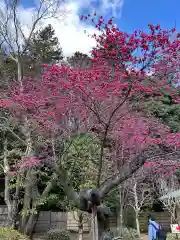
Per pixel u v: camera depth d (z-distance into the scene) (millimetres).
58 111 5730
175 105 10812
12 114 6922
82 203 4785
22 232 9367
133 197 11109
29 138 7406
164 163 5953
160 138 5965
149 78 4637
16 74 10086
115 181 4766
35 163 6969
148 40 4094
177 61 4309
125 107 5215
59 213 13328
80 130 6074
